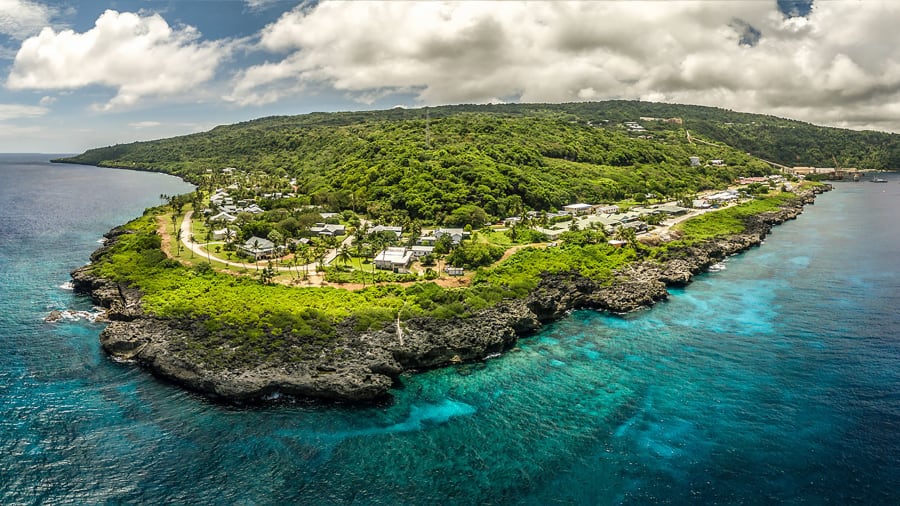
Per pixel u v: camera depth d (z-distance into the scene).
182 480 68.06
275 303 113.00
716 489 66.75
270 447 74.88
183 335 101.12
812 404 85.62
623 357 103.88
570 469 70.69
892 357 101.69
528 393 90.50
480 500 65.06
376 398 88.75
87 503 63.94
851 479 68.25
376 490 66.75
